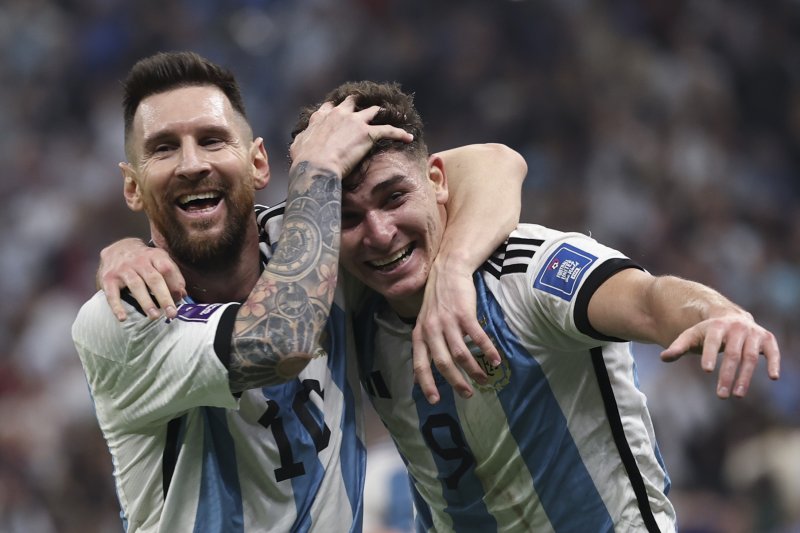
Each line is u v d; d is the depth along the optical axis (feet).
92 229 128.36
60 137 141.69
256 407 39.27
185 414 38.99
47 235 128.26
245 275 40.60
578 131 138.51
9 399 109.29
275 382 37.22
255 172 41.16
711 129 141.90
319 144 39.01
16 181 135.13
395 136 39.04
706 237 130.21
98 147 139.33
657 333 34.60
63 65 146.82
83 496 98.99
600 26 144.66
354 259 39.70
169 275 37.14
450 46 144.66
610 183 132.36
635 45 145.18
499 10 146.72
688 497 100.53
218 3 151.02
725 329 31.71
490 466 41.16
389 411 42.27
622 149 135.23
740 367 31.22
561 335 38.55
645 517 41.70
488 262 40.06
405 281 39.40
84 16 150.51
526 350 39.24
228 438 39.29
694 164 136.26
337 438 40.86
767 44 151.74
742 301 125.18
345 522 40.93
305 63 145.48
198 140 39.29
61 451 100.53
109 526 97.91
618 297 36.01
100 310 38.22
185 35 148.66
